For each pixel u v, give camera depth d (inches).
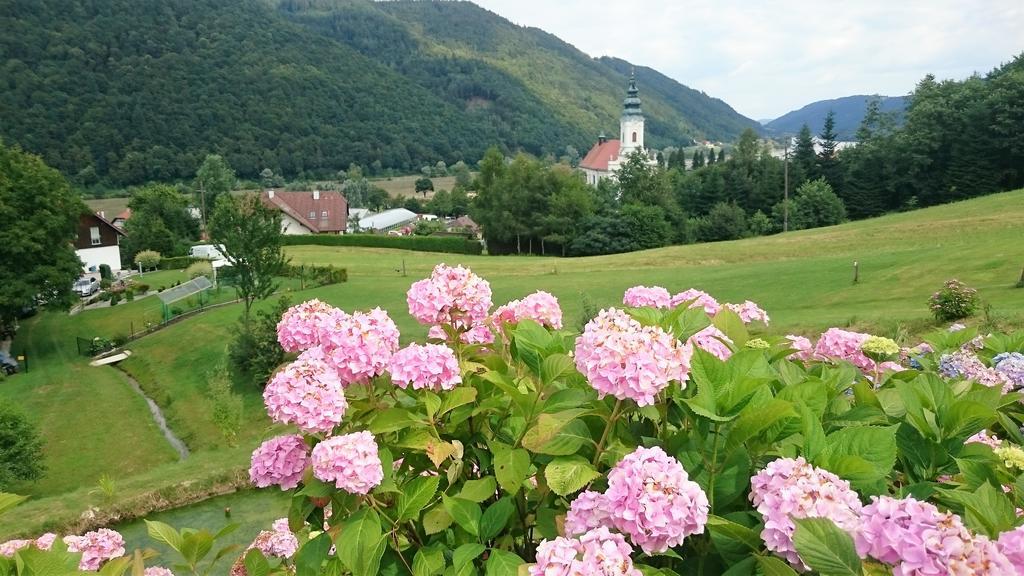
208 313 1403.8
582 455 101.2
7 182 1352.1
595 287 1309.1
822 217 2741.1
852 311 804.6
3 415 604.4
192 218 3125.0
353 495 97.1
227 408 697.6
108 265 2343.8
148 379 1057.5
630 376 87.1
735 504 89.9
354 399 114.7
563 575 67.2
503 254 2864.2
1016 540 60.8
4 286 1317.7
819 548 63.1
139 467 714.8
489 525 96.3
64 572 92.3
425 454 111.9
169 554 345.4
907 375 130.7
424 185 5629.9
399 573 102.2
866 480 77.4
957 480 96.3
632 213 2642.7
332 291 1528.1
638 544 75.5
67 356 1305.4
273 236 1093.1
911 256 1108.5
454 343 134.3
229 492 469.7
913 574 58.9
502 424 118.6
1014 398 118.4
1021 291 756.0
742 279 1187.9
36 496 646.5
